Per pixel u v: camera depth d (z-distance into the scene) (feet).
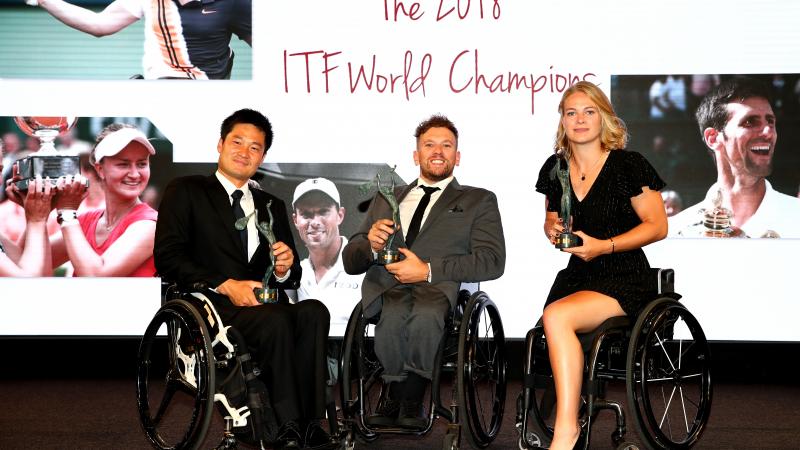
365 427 10.52
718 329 15.72
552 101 15.81
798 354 15.84
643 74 15.70
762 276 15.67
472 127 15.88
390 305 10.95
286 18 15.93
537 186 11.37
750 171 15.60
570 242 9.78
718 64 15.64
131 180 15.96
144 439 11.70
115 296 16.03
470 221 11.62
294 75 15.94
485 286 15.88
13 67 15.89
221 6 15.90
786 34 15.58
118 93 15.94
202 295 10.03
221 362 9.63
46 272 15.96
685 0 15.66
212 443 11.78
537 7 15.80
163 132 15.97
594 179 10.55
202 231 10.78
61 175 15.92
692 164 15.66
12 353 16.11
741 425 12.66
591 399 9.52
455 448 10.29
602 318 9.94
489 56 15.85
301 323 10.10
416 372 10.69
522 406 9.93
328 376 10.53
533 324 15.87
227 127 11.18
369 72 15.92
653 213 10.33
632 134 15.72
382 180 15.92
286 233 11.38
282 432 9.66
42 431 12.11
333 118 15.93
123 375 16.28
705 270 15.70
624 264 10.36
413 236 11.69
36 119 15.89
